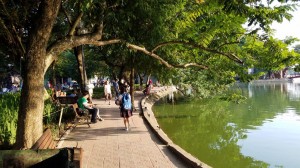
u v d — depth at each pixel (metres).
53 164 5.73
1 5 9.74
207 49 12.05
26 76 8.54
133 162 9.07
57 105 16.55
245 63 12.77
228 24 10.88
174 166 8.68
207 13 11.12
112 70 39.97
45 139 7.65
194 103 33.41
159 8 12.02
